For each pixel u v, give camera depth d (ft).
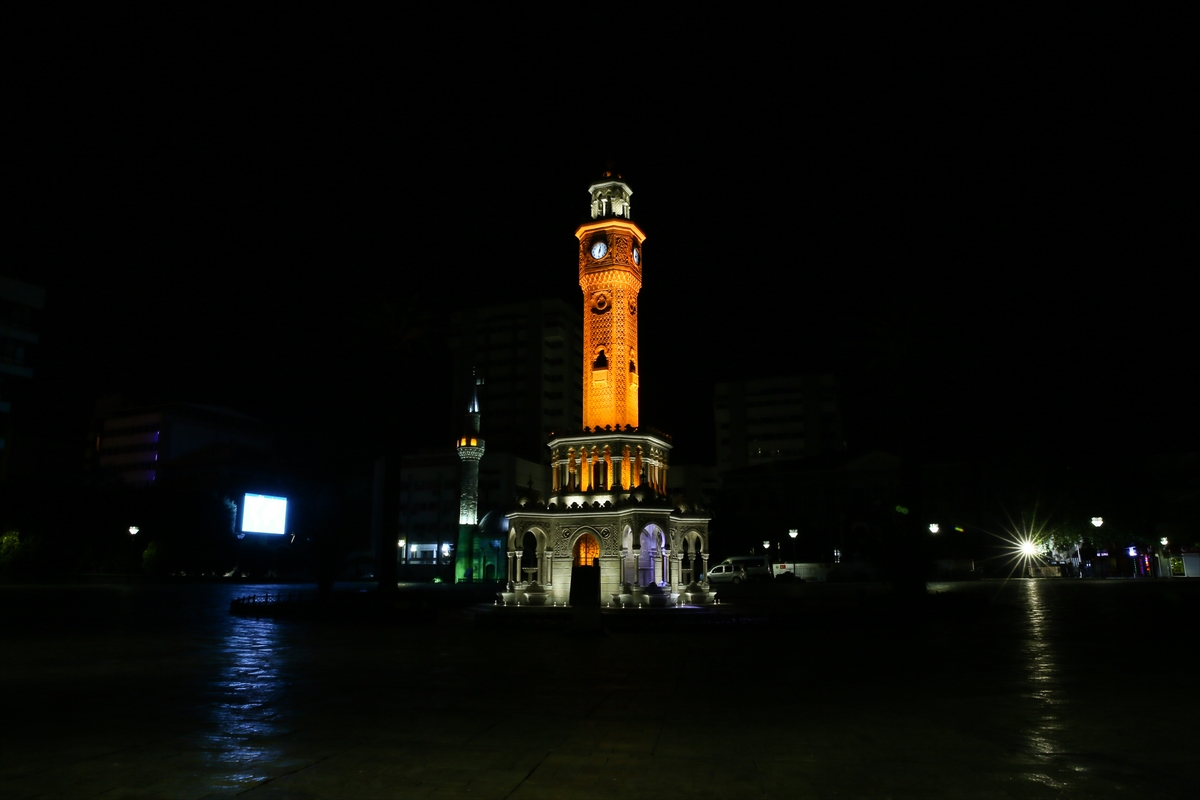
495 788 29.60
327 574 134.92
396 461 145.69
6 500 272.92
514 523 143.23
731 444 481.05
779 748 36.06
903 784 30.07
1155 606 137.28
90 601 166.91
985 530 326.24
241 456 419.13
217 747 36.17
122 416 448.65
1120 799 28.04
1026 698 49.29
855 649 79.61
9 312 318.24
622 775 31.40
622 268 152.46
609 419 148.46
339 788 29.60
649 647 82.38
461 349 480.64
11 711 45.03
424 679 58.13
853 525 321.52
